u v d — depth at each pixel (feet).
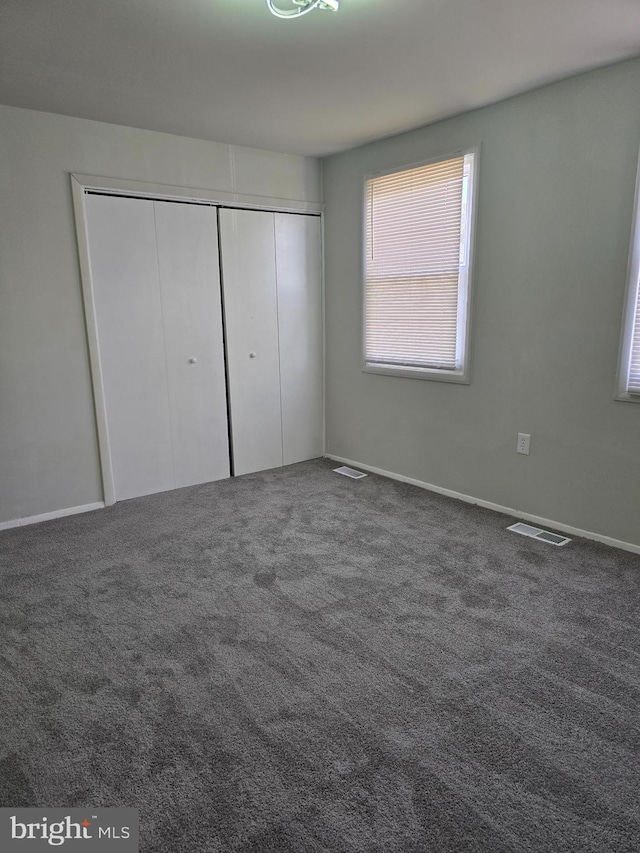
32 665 6.82
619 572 8.89
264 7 6.68
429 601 8.13
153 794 5.00
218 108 10.30
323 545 10.08
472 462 11.99
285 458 15.25
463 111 10.72
